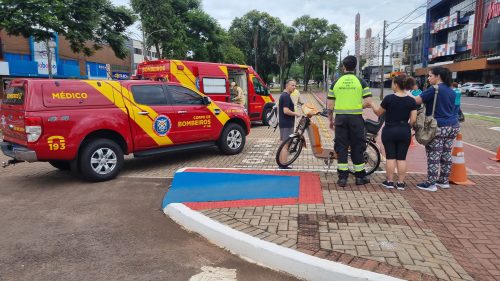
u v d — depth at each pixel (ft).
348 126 19.44
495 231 13.94
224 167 26.04
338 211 15.92
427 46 222.28
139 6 116.57
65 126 20.97
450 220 14.98
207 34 151.12
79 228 15.35
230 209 16.28
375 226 14.28
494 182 20.68
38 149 20.25
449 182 20.38
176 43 123.34
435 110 18.43
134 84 24.85
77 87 22.06
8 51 102.83
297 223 14.61
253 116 51.57
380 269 11.02
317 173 22.44
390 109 18.44
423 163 26.45
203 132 28.04
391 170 19.06
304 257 11.55
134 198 19.33
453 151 20.29
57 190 20.88
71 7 65.51
